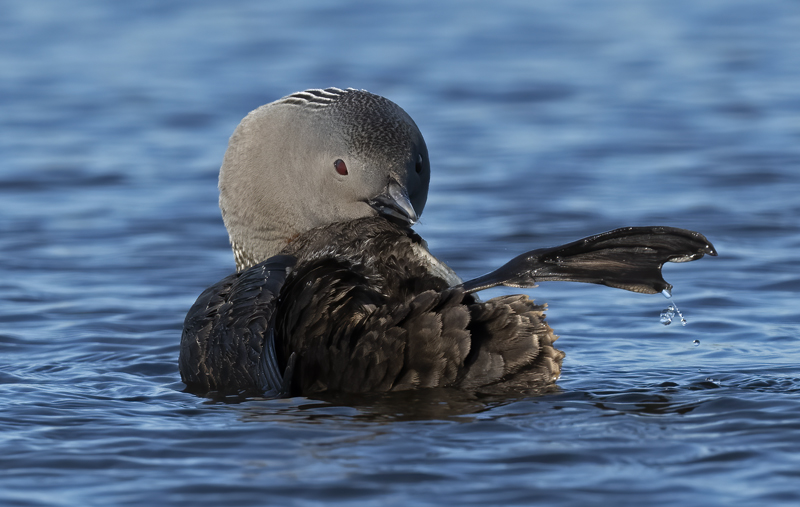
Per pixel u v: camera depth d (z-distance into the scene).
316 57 32.34
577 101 27.25
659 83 28.94
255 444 7.84
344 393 8.83
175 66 31.48
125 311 13.34
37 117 25.94
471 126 24.97
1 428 8.38
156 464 7.49
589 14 39.03
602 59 31.95
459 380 8.63
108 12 39.72
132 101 27.48
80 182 20.62
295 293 9.31
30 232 17.33
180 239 16.91
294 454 7.61
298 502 6.79
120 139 24.00
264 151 11.55
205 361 9.91
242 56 32.66
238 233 11.85
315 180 11.28
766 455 7.43
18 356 11.42
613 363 10.70
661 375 10.08
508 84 29.08
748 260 15.14
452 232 16.89
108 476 7.28
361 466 7.32
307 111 11.37
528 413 8.45
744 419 8.26
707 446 7.63
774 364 10.50
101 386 10.09
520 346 8.62
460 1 42.06
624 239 9.01
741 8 39.38
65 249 16.38
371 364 8.63
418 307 8.62
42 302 13.74
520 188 19.67
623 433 7.94
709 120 24.94
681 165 21.11
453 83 29.16
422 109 26.56
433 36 35.62
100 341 12.05
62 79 30.00
